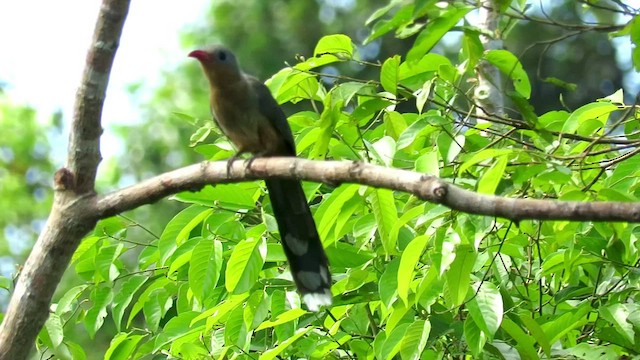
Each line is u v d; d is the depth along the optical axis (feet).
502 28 33.14
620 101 30.89
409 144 26.99
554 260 27.55
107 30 23.99
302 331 26.89
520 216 18.01
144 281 31.07
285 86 29.14
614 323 26.17
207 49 29.19
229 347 28.25
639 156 26.81
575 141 29.32
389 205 25.62
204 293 27.02
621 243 26.91
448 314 28.84
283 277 29.63
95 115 24.11
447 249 23.79
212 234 28.43
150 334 32.78
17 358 24.12
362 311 30.27
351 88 27.86
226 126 30.07
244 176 22.76
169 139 82.23
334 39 28.63
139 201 23.84
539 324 28.14
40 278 24.12
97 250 31.42
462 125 28.55
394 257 28.30
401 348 25.31
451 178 28.66
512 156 25.45
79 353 31.60
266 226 27.66
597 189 27.12
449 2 25.71
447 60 28.50
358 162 20.66
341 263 28.91
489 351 26.96
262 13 90.12
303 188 28.25
